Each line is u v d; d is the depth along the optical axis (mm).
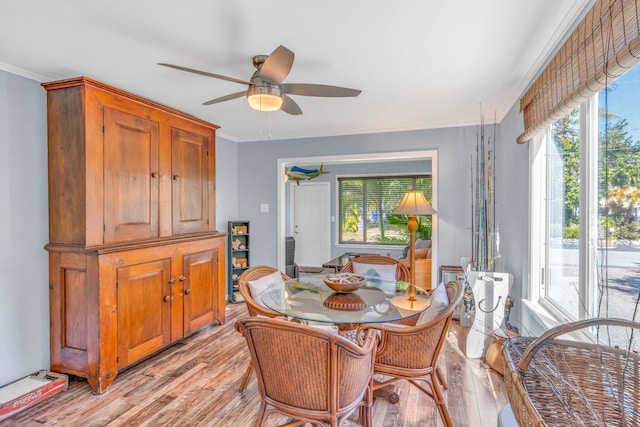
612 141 1496
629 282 1379
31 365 2459
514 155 3062
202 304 3350
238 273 4652
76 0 1604
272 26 1849
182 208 3188
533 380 1131
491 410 2143
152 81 2658
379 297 2309
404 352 1849
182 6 1657
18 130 2395
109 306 2383
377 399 2281
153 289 2770
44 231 2527
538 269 2586
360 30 1893
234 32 1910
